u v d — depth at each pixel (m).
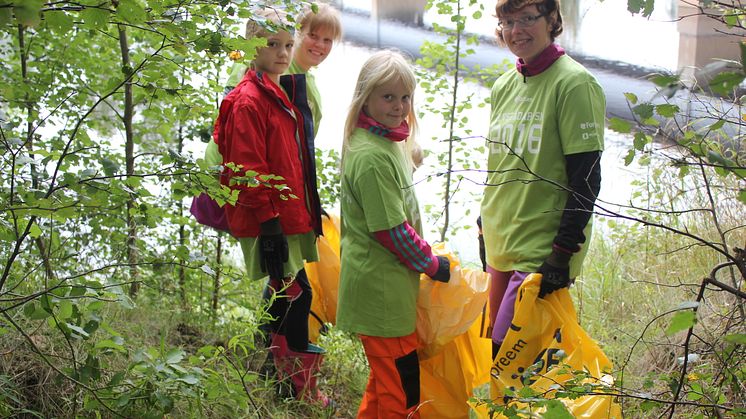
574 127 3.39
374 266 3.41
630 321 4.66
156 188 4.48
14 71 4.19
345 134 3.52
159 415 2.84
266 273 3.68
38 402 3.06
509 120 3.69
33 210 2.36
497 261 3.72
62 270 3.71
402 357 3.44
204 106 3.71
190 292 4.50
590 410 3.06
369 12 13.45
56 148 3.40
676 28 9.14
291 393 3.83
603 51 9.64
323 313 4.34
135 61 4.12
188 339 4.21
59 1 2.30
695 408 2.80
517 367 3.41
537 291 3.40
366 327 3.42
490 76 5.02
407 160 3.66
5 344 3.16
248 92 3.58
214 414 3.33
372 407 3.56
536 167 3.53
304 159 3.78
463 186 6.16
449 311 3.47
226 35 2.78
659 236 4.99
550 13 3.49
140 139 4.68
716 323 3.81
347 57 11.17
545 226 3.53
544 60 3.54
